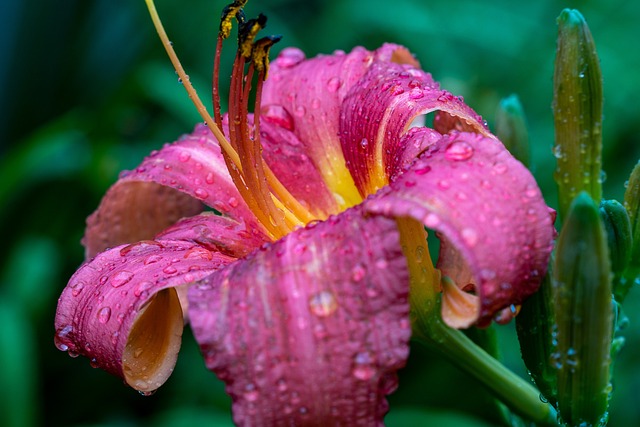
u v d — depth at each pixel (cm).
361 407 33
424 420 54
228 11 39
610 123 66
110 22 79
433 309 37
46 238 66
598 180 40
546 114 68
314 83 44
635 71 68
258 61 39
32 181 67
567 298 35
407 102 39
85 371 67
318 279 34
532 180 34
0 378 55
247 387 33
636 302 60
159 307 38
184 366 64
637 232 39
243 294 34
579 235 34
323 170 43
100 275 38
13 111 77
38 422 63
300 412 33
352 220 34
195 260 38
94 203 68
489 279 33
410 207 34
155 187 45
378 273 33
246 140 39
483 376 39
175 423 55
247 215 41
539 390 39
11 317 57
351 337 33
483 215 34
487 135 37
